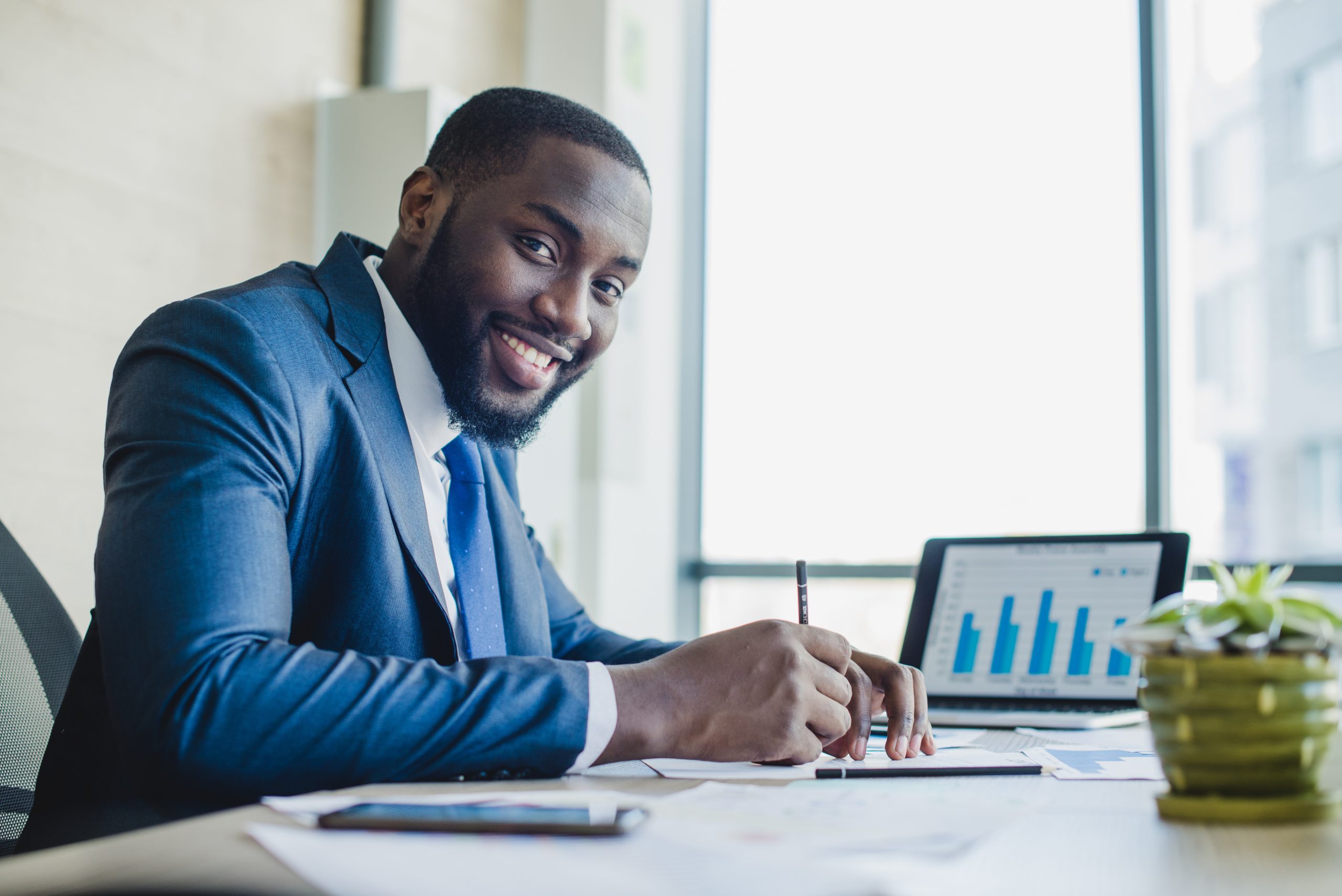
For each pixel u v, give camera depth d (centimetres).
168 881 46
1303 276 1483
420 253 129
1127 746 112
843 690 93
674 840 54
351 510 104
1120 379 343
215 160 240
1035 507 373
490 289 123
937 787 78
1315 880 48
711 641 91
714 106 411
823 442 390
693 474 396
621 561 349
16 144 200
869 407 393
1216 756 64
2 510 195
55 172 206
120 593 82
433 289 126
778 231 410
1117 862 52
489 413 126
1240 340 1525
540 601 135
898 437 391
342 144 269
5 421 197
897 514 379
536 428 133
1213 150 1517
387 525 106
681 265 400
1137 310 342
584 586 340
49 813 93
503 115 125
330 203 269
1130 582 163
